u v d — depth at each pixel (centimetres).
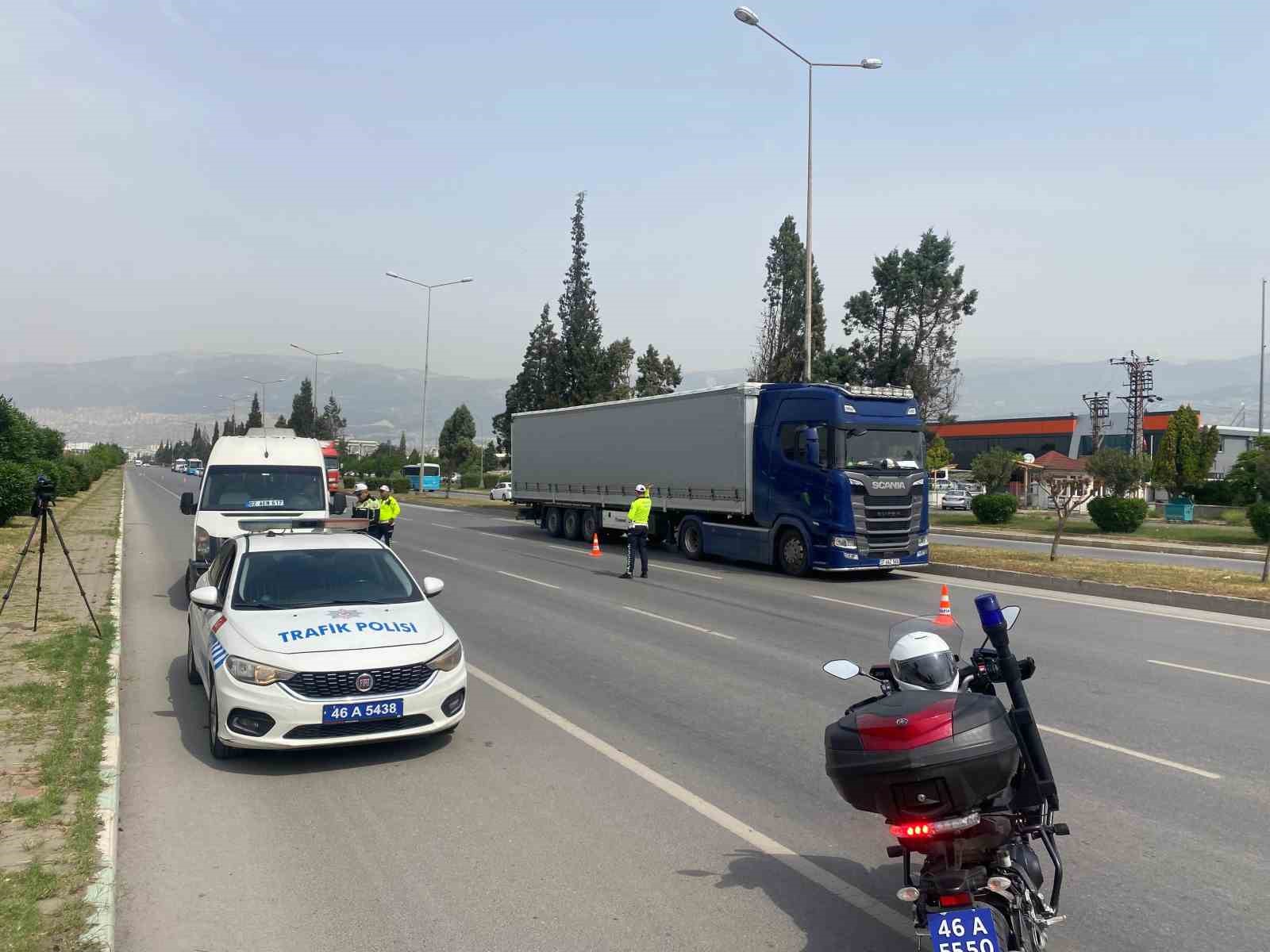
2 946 392
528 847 531
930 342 4666
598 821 571
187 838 545
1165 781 639
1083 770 663
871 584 1841
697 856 520
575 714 826
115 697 837
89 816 547
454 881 487
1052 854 388
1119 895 463
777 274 4134
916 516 1916
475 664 1039
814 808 594
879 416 1917
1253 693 901
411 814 584
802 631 1263
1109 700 871
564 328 5288
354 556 832
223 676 665
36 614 1142
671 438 2366
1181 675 980
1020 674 436
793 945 419
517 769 673
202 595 740
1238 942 414
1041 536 3206
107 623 1210
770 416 2042
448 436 9288
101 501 4712
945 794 343
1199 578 1728
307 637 685
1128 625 1316
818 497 1886
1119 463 4253
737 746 730
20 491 2734
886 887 480
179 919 445
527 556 2352
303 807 597
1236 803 596
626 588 1731
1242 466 4675
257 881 486
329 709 651
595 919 444
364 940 423
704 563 2233
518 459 3170
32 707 790
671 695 897
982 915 337
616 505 2630
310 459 1605
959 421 8331
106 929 412
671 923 440
